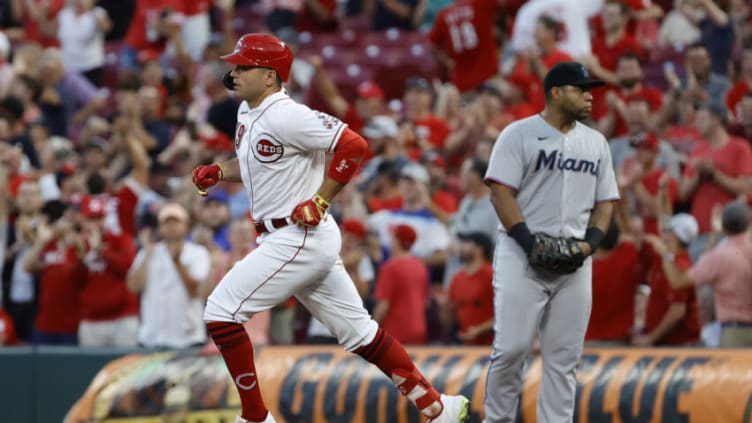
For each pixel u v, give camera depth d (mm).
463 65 44844
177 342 30844
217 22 54469
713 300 28281
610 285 27094
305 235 19188
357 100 46188
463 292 29875
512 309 20969
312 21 53938
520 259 20922
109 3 56875
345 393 26078
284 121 18844
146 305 31109
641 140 32594
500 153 21000
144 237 33594
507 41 46469
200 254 31250
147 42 50844
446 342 31750
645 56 41938
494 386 21359
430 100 44938
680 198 33219
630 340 27516
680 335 27953
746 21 41562
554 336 21219
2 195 37688
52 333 34031
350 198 34656
